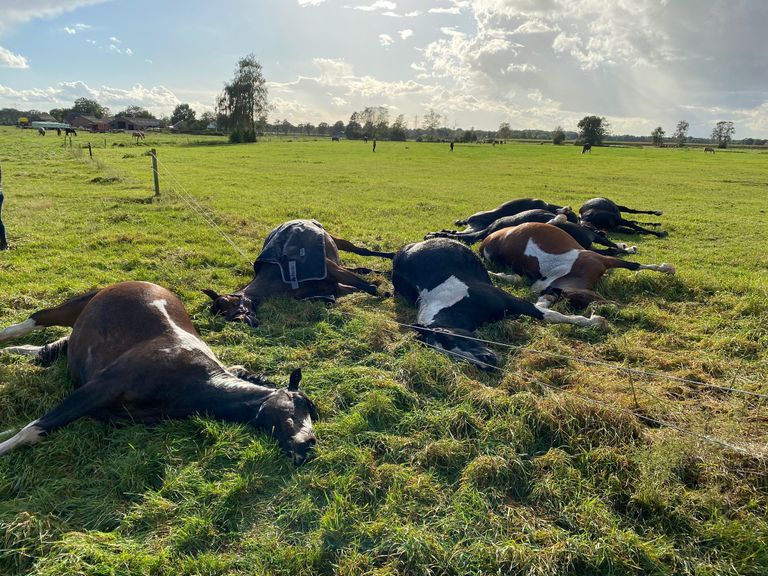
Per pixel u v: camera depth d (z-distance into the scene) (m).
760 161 49.47
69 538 3.01
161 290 4.85
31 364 4.97
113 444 3.90
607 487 3.52
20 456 3.71
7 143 47.78
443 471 3.75
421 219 13.55
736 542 3.08
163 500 3.32
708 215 15.47
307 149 57.06
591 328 6.22
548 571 2.90
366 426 4.15
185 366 4.17
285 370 5.15
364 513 3.30
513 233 8.26
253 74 82.19
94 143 53.16
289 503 3.36
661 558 3.03
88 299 4.95
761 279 8.11
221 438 3.82
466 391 4.65
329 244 7.80
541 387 4.80
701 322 6.52
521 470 3.64
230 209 14.15
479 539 3.11
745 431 4.14
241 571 2.90
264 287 6.86
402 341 5.68
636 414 4.27
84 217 12.38
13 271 7.94
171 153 42.69
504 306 6.24
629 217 14.98
